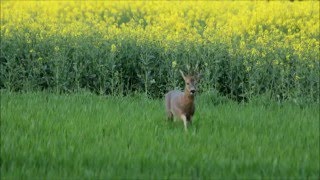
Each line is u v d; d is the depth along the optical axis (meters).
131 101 30.08
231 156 19.08
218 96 31.36
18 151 18.95
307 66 33.38
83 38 36.12
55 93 32.81
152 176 16.56
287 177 16.91
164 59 34.16
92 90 34.22
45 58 34.62
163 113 26.38
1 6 52.09
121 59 34.50
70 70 34.56
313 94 31.97
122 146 20.11
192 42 35.31
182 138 21.30
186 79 22.84
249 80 32.09
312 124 24.73
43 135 21.30
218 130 22.89
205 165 17.81
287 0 56.47
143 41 35.12
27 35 35.88
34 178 16.42
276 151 19.70
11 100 28.42
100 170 17.38
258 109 28.22
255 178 16.55
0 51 34.81
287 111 27.97
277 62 32.44
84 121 23.97
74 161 18.08
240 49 34.62
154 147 19.88
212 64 33.44
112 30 38.16
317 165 18.08
